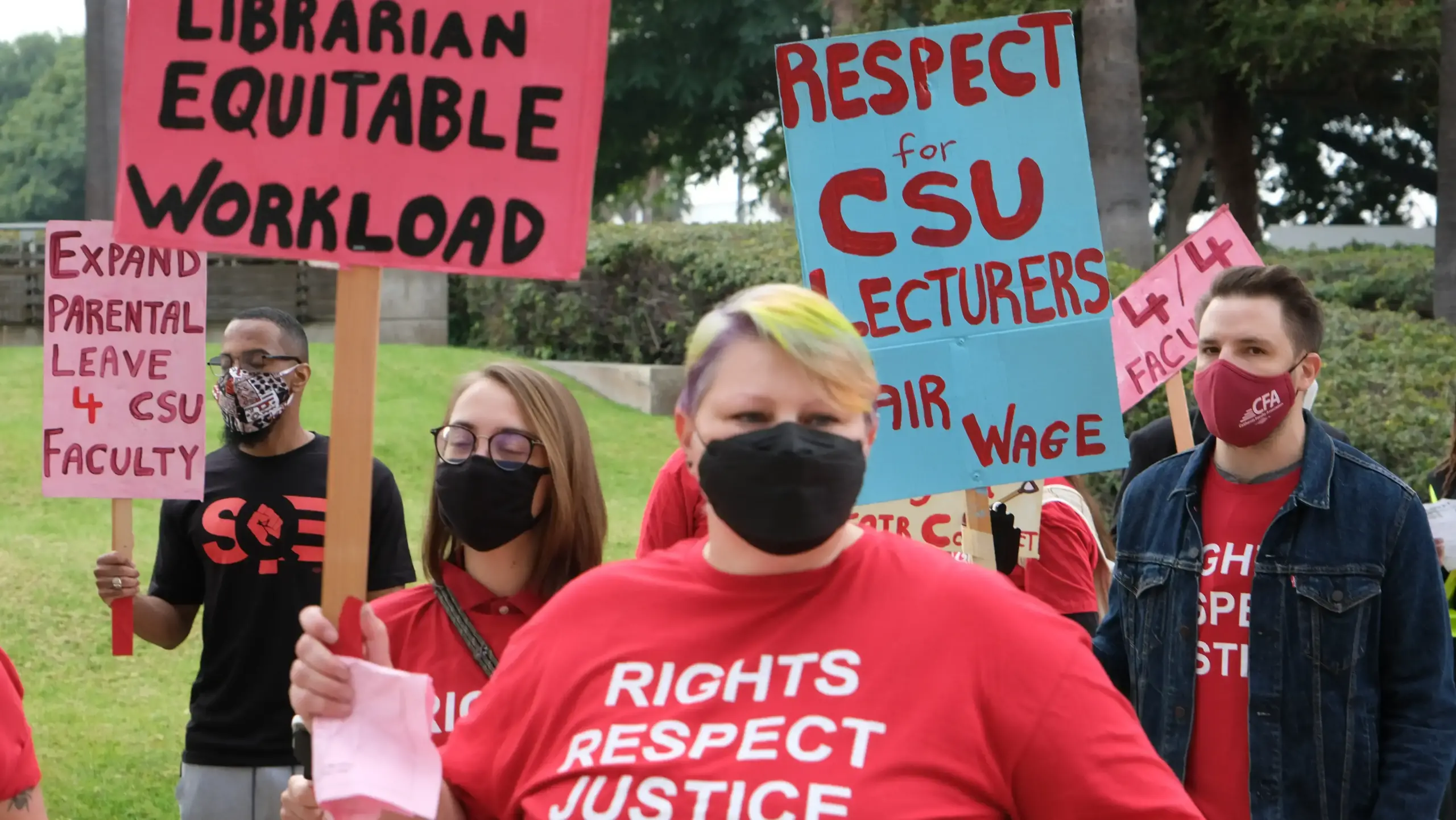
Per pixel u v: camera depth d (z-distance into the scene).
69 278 4.12
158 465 4.06
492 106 2.30
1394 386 9.42
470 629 2.99
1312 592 3.06
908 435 3.52
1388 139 30.70
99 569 4.02
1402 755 2.96
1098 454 3.49
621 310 14.75
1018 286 3.52
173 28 2.28
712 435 1.88
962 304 3.53
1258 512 3.20
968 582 1.88
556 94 2.30
